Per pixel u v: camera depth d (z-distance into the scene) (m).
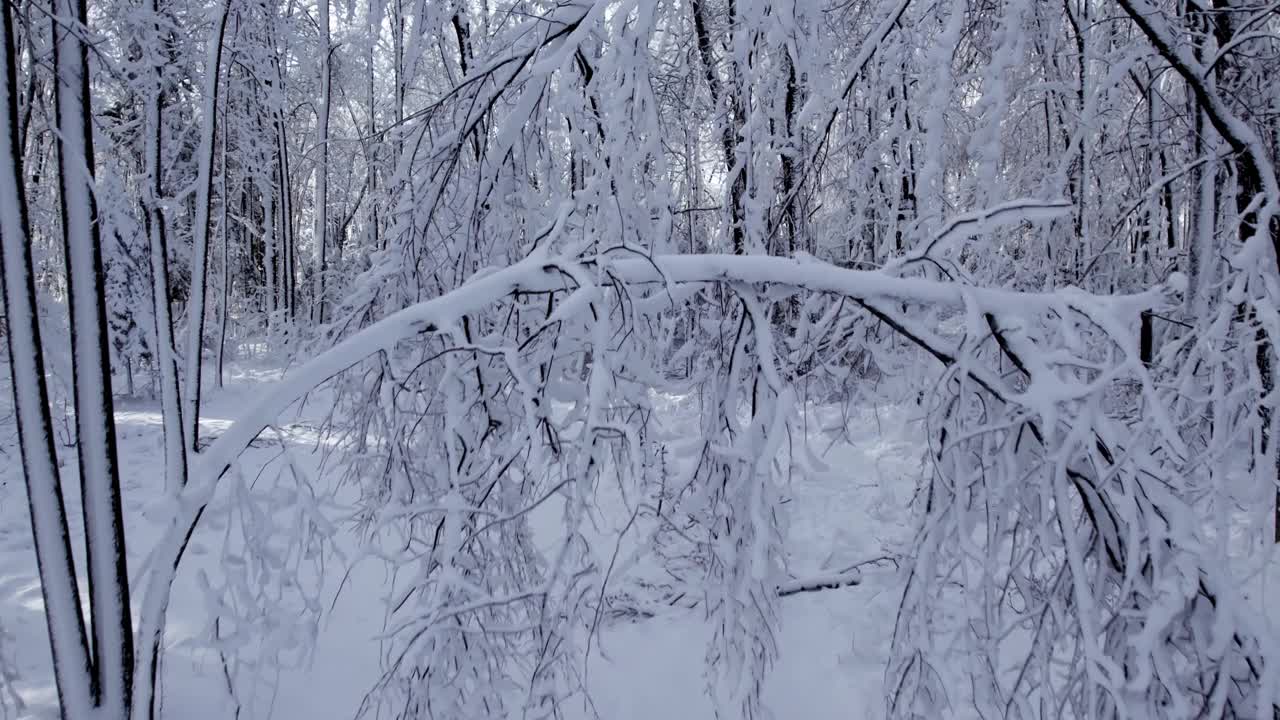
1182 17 4.55
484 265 3.52
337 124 18.16
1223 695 2.28
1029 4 3.40
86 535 2.58
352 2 10.79
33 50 2.56
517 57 3.42
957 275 2.60
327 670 4.42
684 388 3.27
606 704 4.16
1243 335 2.83
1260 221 3.06
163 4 6.80
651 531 2.60
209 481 2.19
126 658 2.62
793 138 3.40
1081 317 2.57
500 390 2.95
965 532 2.47
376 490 2.92
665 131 3.88
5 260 2.41
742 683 2.66
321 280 14.90
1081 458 2.51
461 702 2.94
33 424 2.44
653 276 2.51
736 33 3.34
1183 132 5.90
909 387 3.30
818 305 2.96
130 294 9.37
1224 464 2.73
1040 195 4.37
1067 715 3.52
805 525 6.24
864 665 4.31
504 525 2.97
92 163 2.61
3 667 3.37
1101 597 2.50
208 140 5.10
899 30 3.83
